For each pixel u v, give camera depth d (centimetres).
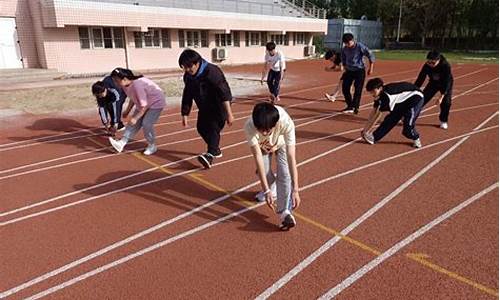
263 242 337
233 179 482
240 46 2481
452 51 3859
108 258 317
